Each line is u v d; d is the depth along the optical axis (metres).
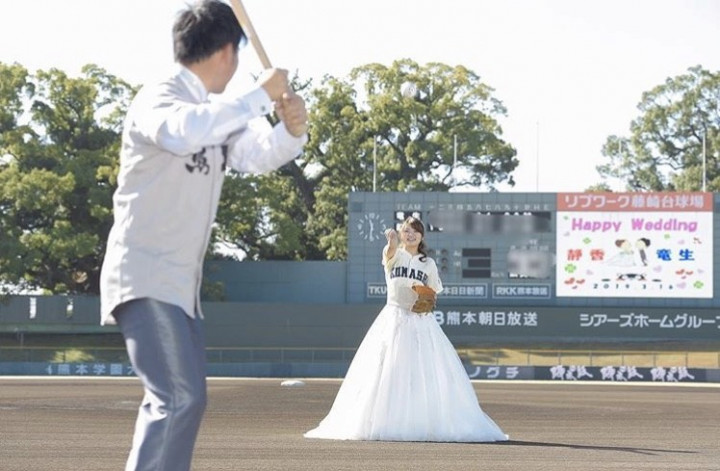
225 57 4.64
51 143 53.88
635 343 45.16
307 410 16.64
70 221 53.34
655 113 70.44
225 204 55.66
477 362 44.09
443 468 8.77
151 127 4.32
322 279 51.75
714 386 34.12
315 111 64.62
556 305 44.09
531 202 43.81
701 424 14.55
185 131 4.26
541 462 9.31
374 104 63.72
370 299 45.66
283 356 46.16
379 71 64.88
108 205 51.97
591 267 43.94
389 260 11.58
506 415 16.48
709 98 69.75
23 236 50.88
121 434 11.59
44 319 49.88
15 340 50.34
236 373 40.25
